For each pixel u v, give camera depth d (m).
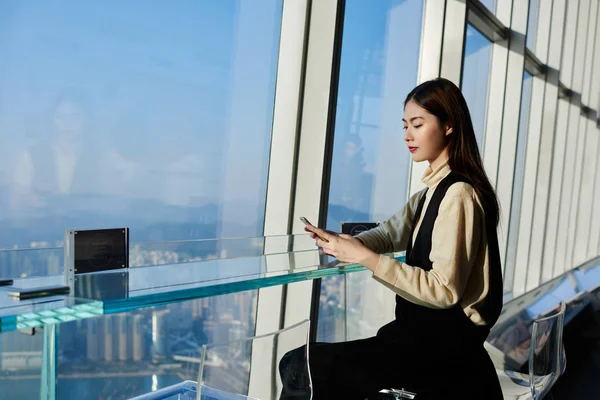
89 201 1.96
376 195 3.61
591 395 4.20
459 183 1.73
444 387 1.70
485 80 5.73
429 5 4.09
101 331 2.03
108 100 1.98
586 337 5.66
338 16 2.72
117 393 2.12
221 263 1.76
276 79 2.71
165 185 2.22
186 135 2.28
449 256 1.66
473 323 1.73
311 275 1.71
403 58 3.81
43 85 1.79
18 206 1.77
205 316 2.47
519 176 7.22
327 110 2.75
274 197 2.76
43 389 1.38
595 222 9.86
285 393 1.43
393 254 2.10
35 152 1.79
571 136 8.73
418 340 1.75
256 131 2.63
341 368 1.72
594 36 9.06
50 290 1.25
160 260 1.82
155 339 2.25
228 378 1.29
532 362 1.93
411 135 1.83
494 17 5.23
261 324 2.79
